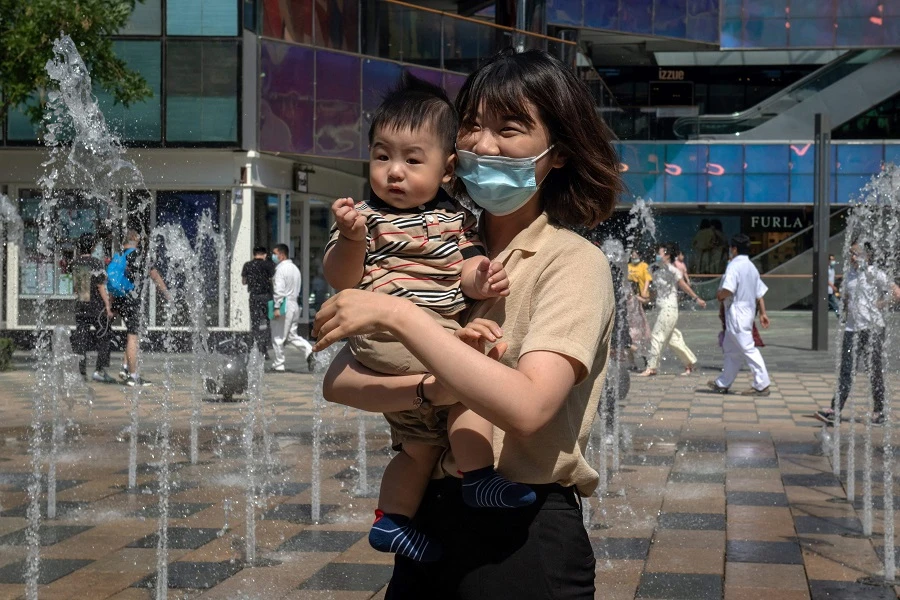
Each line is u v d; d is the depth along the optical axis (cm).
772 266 3756
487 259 228
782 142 3831
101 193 2170
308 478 808
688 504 715
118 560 568
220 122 2181
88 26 1515
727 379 1409
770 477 818
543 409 210
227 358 1311
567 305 223
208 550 590
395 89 250
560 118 239
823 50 3931
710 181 3850
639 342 1705
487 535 232
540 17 1677
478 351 216
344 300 212
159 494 743
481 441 227
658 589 514
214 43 2167
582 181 250
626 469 854
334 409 1227
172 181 2217
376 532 238
